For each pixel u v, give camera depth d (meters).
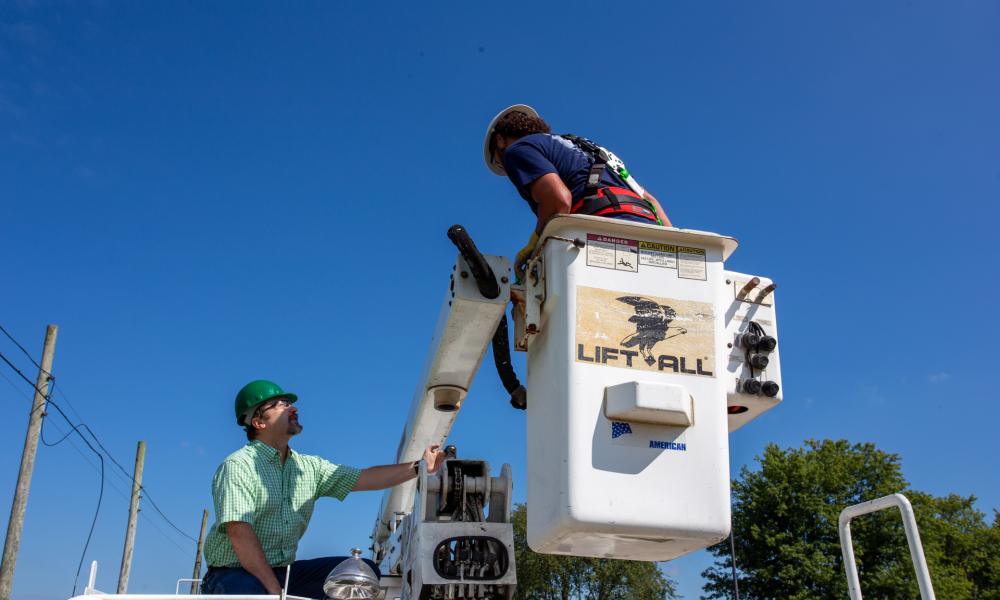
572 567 34.75
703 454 2.54
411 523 2.93
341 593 2.84
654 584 34.97
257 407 3.80
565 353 2.55
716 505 2.49
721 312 2.75
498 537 2.70
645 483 2.46
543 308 2.76
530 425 2.82
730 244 2.82
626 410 2.47
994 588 36.53
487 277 2.92
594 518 2.39
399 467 4.04
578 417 2.48
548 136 3.17
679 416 2.50
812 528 33.03
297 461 3.83
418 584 2.61
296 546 3.69
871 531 32.34
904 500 2.40
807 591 31.69
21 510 14.62
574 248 2.66
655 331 2.64
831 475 33.38
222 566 3.47
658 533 2.43
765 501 34.03
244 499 3.41
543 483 2.61
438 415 4.08
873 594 30.66
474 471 2.97
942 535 34.34
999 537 37.88
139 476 24.58
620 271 2.68
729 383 2.97
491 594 2.65
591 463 2.44
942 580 31.14
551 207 2.92
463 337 3.26
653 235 2.75
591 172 3.07
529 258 3.03
